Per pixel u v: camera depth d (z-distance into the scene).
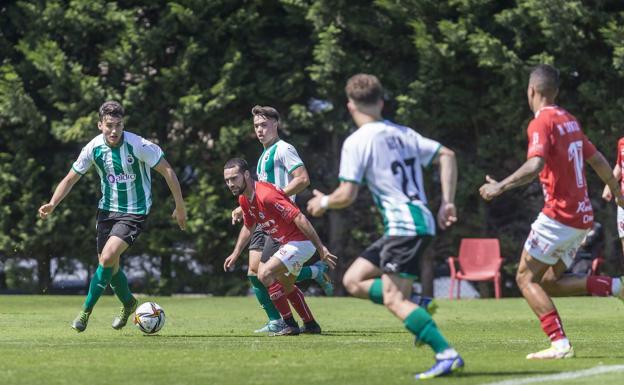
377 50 52.28
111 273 25.22
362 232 52.47
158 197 51.09
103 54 50.75
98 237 26.08
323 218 54.19
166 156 51.28
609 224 49.97
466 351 20.86
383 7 50.19
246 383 15.79
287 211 24.06
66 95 50.47
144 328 25.42
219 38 51.91
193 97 49.88
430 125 50.84
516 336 25.30
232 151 51.44
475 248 48.38
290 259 24.62
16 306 39.56
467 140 53.06
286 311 25.69
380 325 29.81
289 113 51.69
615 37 46.66
